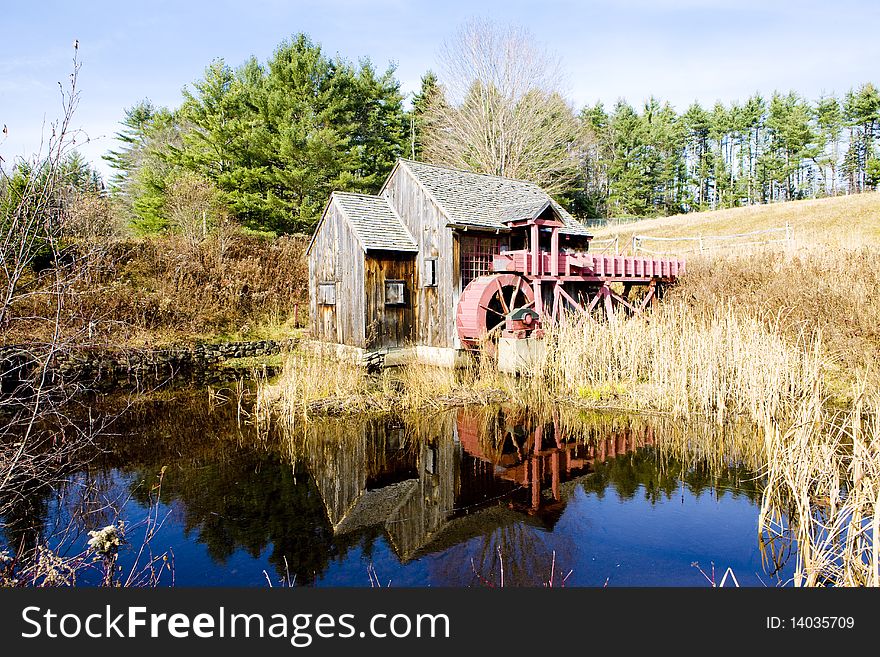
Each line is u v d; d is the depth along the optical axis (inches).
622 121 1915.6
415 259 592.7
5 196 143.6
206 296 709.9
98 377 498.3
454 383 480.4
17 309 379.6
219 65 986.7
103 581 188.9
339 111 1036.5
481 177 675.4
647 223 1473.9
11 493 260.7
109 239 568.7
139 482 287.6
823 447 235.5
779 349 378.9
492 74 1219.2
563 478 296.8
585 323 502.3
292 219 964.0
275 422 395.5
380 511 258.4
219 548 220.4
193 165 967.0
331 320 608.7
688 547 218.5
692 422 378.9
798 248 666.8
